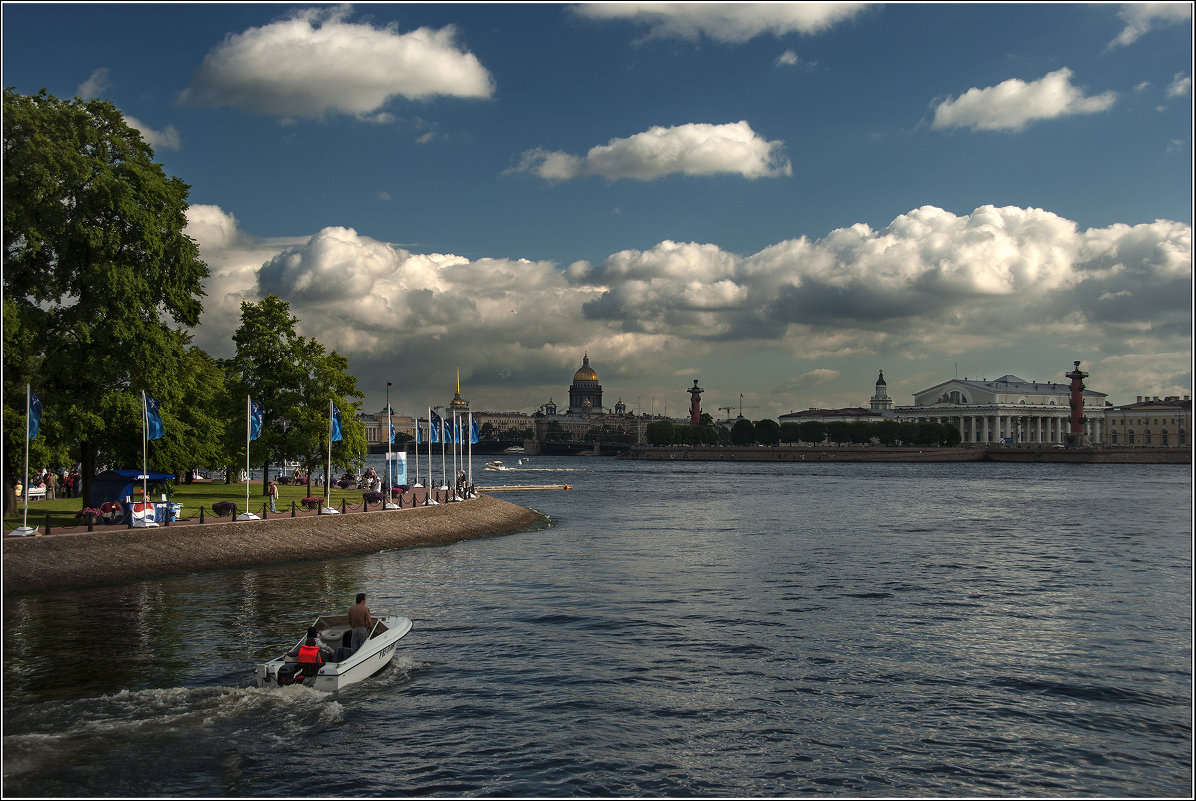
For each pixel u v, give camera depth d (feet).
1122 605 161.48
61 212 183.73
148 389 202.08
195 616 143.33
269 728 93.61
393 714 99.14
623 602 161.79
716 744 92.48
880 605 160.66
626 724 97.66
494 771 85.15
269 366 283.38
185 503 272.51
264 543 206.59
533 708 102.06
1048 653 127.24
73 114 185.88
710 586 179.42
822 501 434.30
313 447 280.31
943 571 200.85
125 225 193.36
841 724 98.43
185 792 79.05
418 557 219.82
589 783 83.05
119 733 90.94
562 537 271.90
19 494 234.99
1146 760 89.56
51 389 193.98
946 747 92.38
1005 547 245.45
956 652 127.54
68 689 103.81
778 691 109.29
